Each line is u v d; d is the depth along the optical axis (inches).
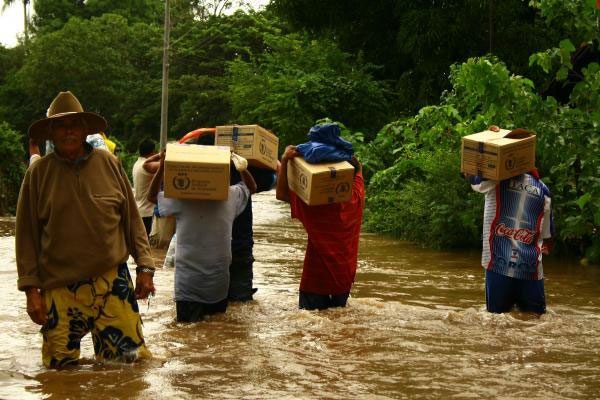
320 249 314.5
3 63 2549.2
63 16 2805.1
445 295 360.8
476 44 936.9
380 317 303.0
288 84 1032.2
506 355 244.4
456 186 553.0
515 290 315.3
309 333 274.7
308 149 312.0
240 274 336.2
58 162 223.0
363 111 1023.0
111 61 2239.2
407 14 950.4
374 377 216.8
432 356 242.1
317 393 200.7
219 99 2081.7
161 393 198.8
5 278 390.9
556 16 501.4
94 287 221.8
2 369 221.5
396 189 678.5
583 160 472.1
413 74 1004.6
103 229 221.5
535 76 904.3
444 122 620.1
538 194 311.1
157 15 2856.8
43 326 223.5
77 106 227.9
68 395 196.1
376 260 485.7
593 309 332.5
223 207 299.9
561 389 207.0
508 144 304.5
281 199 322.0
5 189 1016.2
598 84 472.7
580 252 506.0
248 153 329.1
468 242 550.3
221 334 273.3
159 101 2207.2
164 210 302.4
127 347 226.8
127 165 1673.2
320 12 1074.1
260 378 214.5
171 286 370.6
